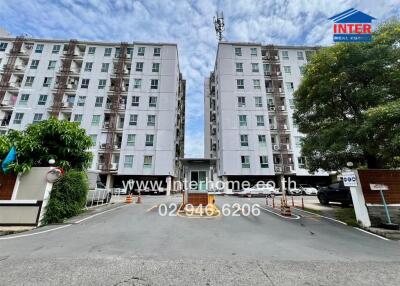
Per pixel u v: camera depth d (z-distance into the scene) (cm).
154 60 3269
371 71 870
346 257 464
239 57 3331
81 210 1063
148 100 3050
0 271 379
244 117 3045
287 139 3038
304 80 1124
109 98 3144
